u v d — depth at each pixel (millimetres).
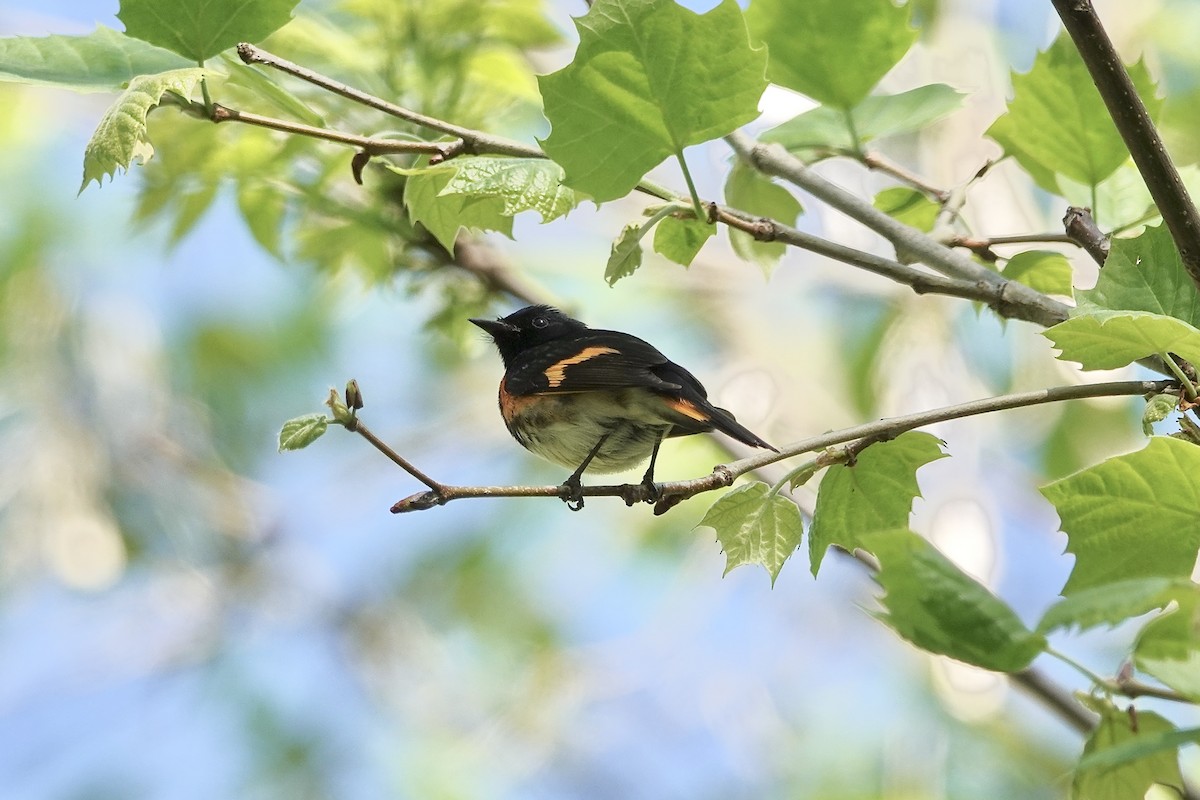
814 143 6465
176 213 8336
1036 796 11273
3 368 11742
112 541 11773
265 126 5199
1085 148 5855
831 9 6152
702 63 4602
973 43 10430
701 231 5270
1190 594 2936
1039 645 3061
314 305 13250
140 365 12344
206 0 5145
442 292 8891
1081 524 4418
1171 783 4172
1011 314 5137
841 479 5062
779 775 11844
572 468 7668
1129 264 4652
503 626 13484
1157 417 4363
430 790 12125
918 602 3127
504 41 8320
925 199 6695
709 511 5039
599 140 4758
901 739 11562
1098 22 4199
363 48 8242
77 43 5828
